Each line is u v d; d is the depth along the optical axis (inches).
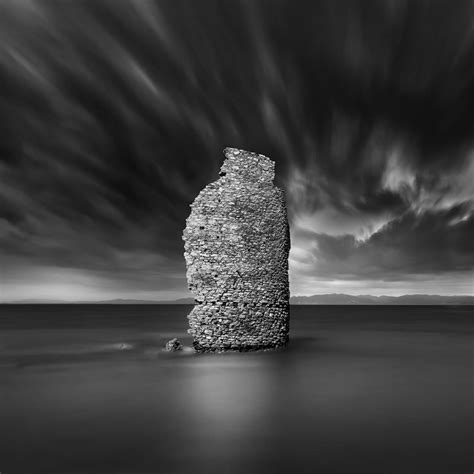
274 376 646.5
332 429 401.7
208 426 411.5
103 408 475.5
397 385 592.7
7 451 353.1
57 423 422.9
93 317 3555.6
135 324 2361.0
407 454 343.3
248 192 866.1
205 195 842.2
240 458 337.1
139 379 630.5
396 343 1206.9
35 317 3575.3
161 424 418.9
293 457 339.3
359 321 2819.9
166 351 946.7
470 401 504.1
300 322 2669.8
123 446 362.3
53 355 939.3
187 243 836.0
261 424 417.1
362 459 334.0
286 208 941.2
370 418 435.2
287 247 940.0
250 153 885.2
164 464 327.6
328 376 649.6
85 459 336.5
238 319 836.0
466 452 346.6
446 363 805.2
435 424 415.8
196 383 597.9
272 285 878.4
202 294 829.8
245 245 850.1
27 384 606.2
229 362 749.9
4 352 1007.0
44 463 329.7
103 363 798.5
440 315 4136.3
